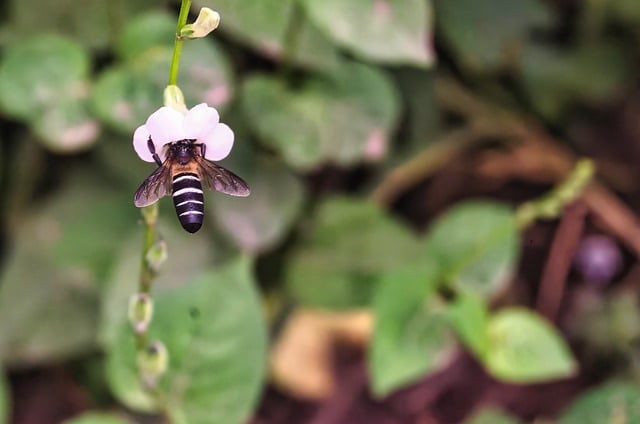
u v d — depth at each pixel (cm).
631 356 46
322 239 43
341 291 42
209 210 41
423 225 50
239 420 36
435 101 46
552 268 49
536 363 40
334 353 46
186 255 41
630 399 39
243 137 41
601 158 51
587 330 47
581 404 39
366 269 42
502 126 50
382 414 45
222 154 29
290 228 43
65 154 44
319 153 40
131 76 38
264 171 41
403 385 46
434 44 46
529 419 46
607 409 39
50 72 39
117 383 36
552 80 49
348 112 40
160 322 35
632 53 51
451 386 46
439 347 39
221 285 36
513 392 46
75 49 39
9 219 44
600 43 50
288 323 45
